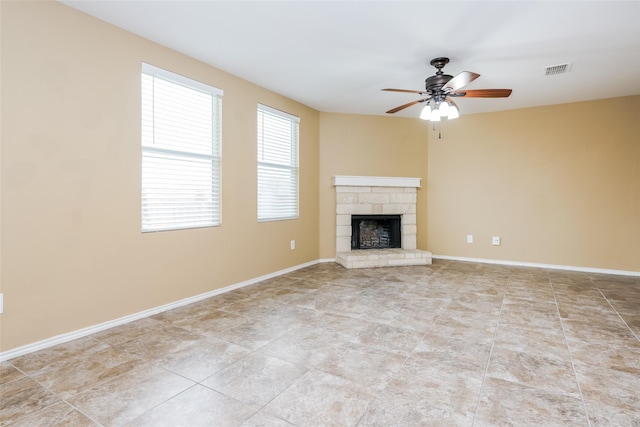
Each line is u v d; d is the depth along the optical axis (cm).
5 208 228
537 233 535
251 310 328
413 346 249
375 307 337
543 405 178
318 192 563
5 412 171
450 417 167
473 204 578
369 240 605
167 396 185
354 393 188
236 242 408
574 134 508
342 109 552
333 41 316
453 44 320
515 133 545
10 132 228
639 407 176
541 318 306
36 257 242
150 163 321
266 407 175
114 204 287
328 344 252
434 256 604
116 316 290
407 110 554
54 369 214
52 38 247
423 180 605
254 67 377
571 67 373
